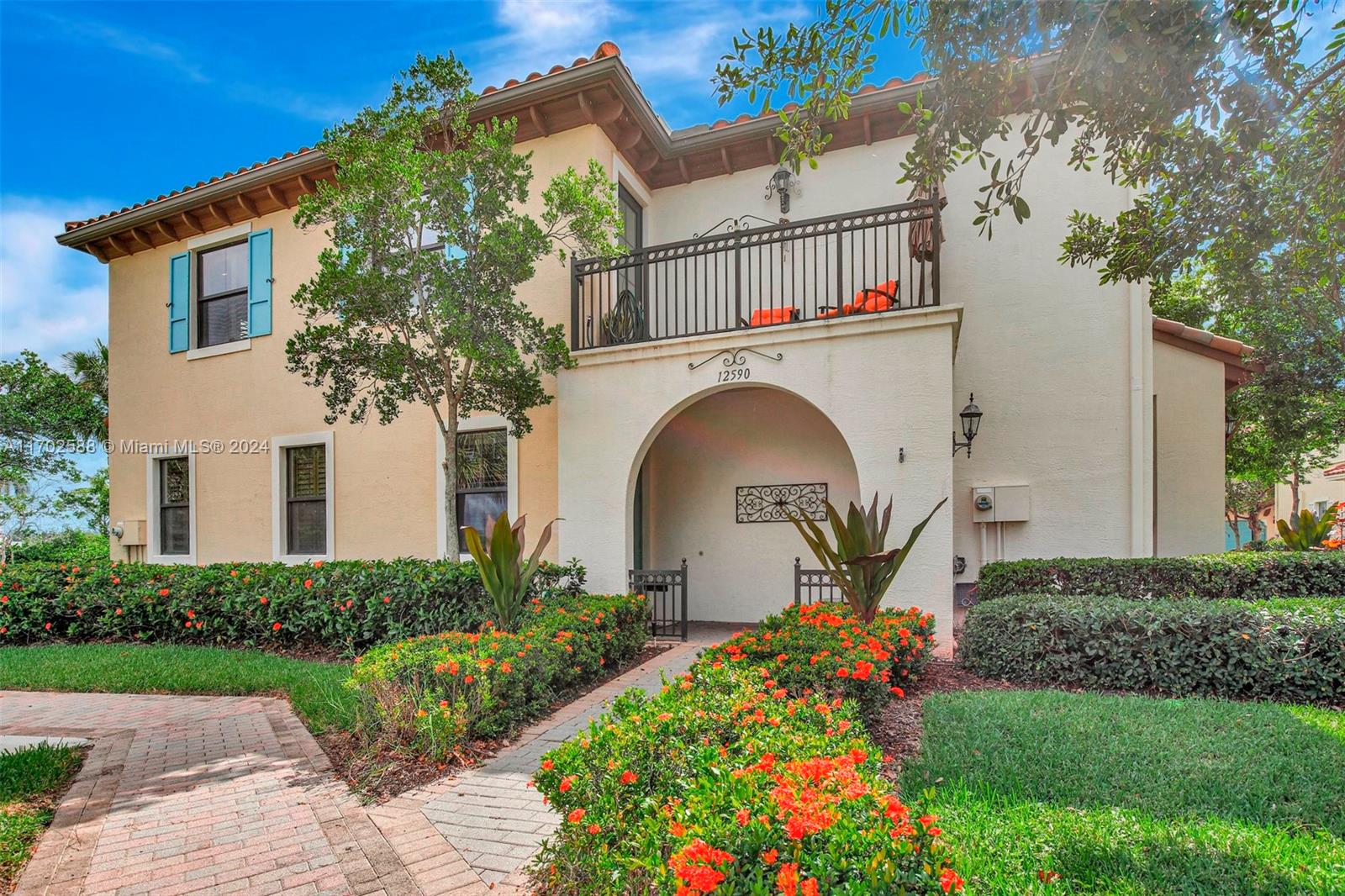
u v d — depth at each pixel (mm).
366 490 9164
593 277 7914
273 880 2670
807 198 8516
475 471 8656
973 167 8039
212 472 10234
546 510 8094
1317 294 5195
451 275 6691
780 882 1403
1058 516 7555
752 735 2504
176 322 10641
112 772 3838
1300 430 11766
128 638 8125
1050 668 4973
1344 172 3441
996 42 3092
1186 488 8211
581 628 5512
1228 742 3564
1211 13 2689
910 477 6102
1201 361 8281
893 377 6219
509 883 2586
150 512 10703
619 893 1910
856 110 7859
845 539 5215
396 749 3961
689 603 8727
